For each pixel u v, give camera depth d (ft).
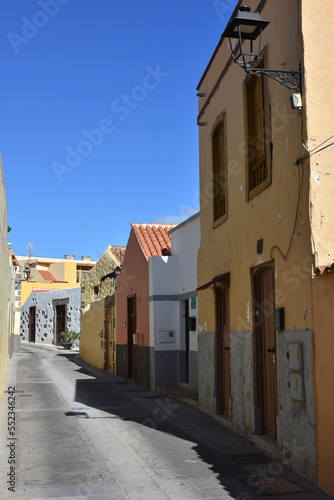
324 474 19.60
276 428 25.38
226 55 33.78
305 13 22.80
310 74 22.53
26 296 146.72
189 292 46.65
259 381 27.71
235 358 30.63
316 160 21.93
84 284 87.20
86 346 82.17
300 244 22.26
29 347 112.88
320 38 22.85
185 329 49.88
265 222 26.55
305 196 21.98
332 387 19.22
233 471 22.33
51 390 47.39
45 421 32.81
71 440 27.73
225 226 33.42
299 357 21.63
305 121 22.25
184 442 27.66
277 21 25.32
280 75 24.14
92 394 45.73
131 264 59.47
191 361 45.44
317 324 20.49
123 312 61.72
